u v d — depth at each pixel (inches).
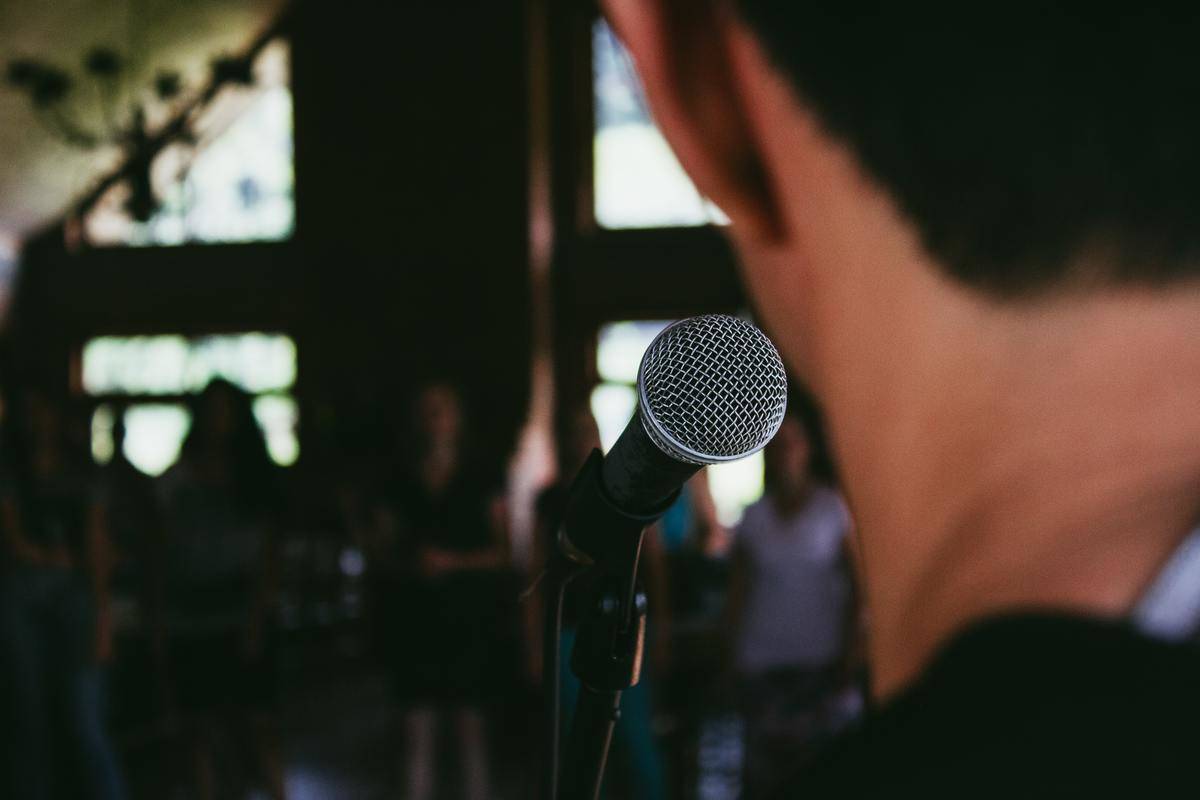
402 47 387.5
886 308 9.1
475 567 143.9
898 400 9.3
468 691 143.9
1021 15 8.0
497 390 376.5
